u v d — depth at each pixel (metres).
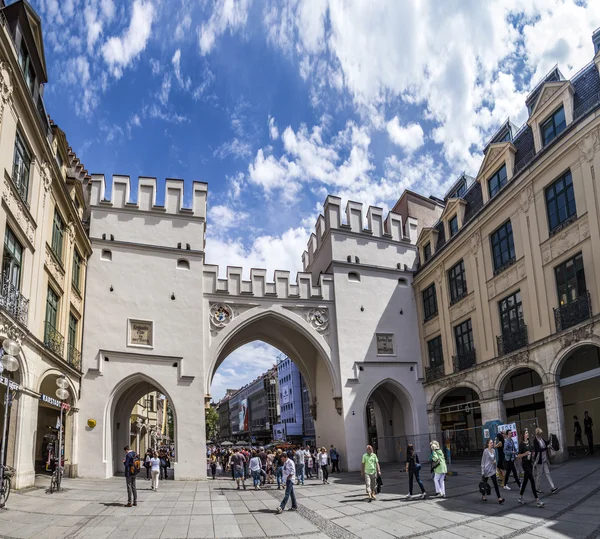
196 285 26.69
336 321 29.22
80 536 10.39
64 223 20.92
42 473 21.05
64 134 20.61
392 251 32.06
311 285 29.41
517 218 22.53
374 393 33.00
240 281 28.05
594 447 21.52
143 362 24.58
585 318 18.31
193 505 14.91
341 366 28.50
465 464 23.11
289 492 13.72
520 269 22.22
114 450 26.55
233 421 130.62
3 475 12.81
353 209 31.62
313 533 10.93
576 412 23.91
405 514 12.26
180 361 25.25
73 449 21.92
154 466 19.08
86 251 24.72
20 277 15.55
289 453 20.75
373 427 47.00
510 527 10.09
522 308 22.12
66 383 17.03
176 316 25.83
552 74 22.75
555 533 9.29
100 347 23.98
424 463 27.72
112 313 24.67
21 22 15.31
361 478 22.66
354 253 30.81
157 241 26.59
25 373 15.23
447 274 28.47
